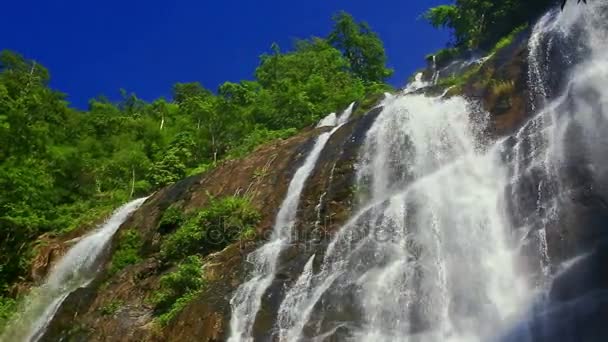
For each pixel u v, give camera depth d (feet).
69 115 151.33
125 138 138.21
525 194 54.44
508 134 62.64
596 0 68.69
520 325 43.86
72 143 139.03
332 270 54.29
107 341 58.39
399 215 57.41
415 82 109.60
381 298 49.52
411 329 47.16
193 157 116.88
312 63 147.43
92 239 87.71
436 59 112.16
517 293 46.85
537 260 48.37
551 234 49.16
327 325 48.55
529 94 65.41
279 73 149.69
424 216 56.54
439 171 62.75
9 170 101.19
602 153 53.16
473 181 59.62
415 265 51.29
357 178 64.49
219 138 117.50
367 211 59.93
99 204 109.91
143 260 72.49
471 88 71.26
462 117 67.62
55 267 86.74
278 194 70.23
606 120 55.93
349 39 162.81
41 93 149.69
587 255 45.73
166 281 60.64
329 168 67.41
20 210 95.55
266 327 50.96
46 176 108.88
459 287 48.75
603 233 46.37
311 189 66.49
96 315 64.34
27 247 94.89
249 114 122.72
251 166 80.28
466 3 114.62
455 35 116.16
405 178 64.18
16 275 90.02
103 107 161.58
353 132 72.59
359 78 151.23
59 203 111.86
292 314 51.13
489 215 54.60
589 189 50.55
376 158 66.85
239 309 53.62
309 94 125.80
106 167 121.39
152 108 163.02
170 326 55.31
